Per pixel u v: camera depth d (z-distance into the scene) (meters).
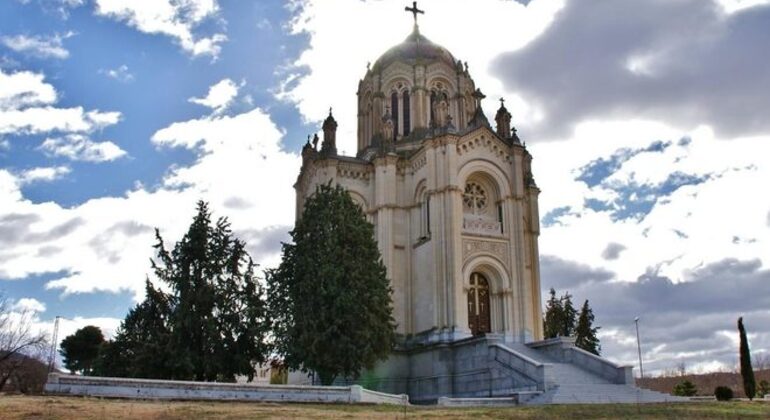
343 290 46.22
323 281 46.41
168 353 44.09
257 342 47.03
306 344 45.06
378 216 60.59
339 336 45.53
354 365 45.28
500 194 59.72
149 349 44.16
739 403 37.94
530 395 39.34
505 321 56.62
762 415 29.50
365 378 53.84
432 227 56.28
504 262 57.84
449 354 51.59
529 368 42.69
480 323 57.06
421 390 53.69
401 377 55.47
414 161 61.25
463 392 49.47
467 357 49.75
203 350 45.22
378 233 60.25
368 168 63.31
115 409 25.77
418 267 58.62
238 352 46.38
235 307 46.97
